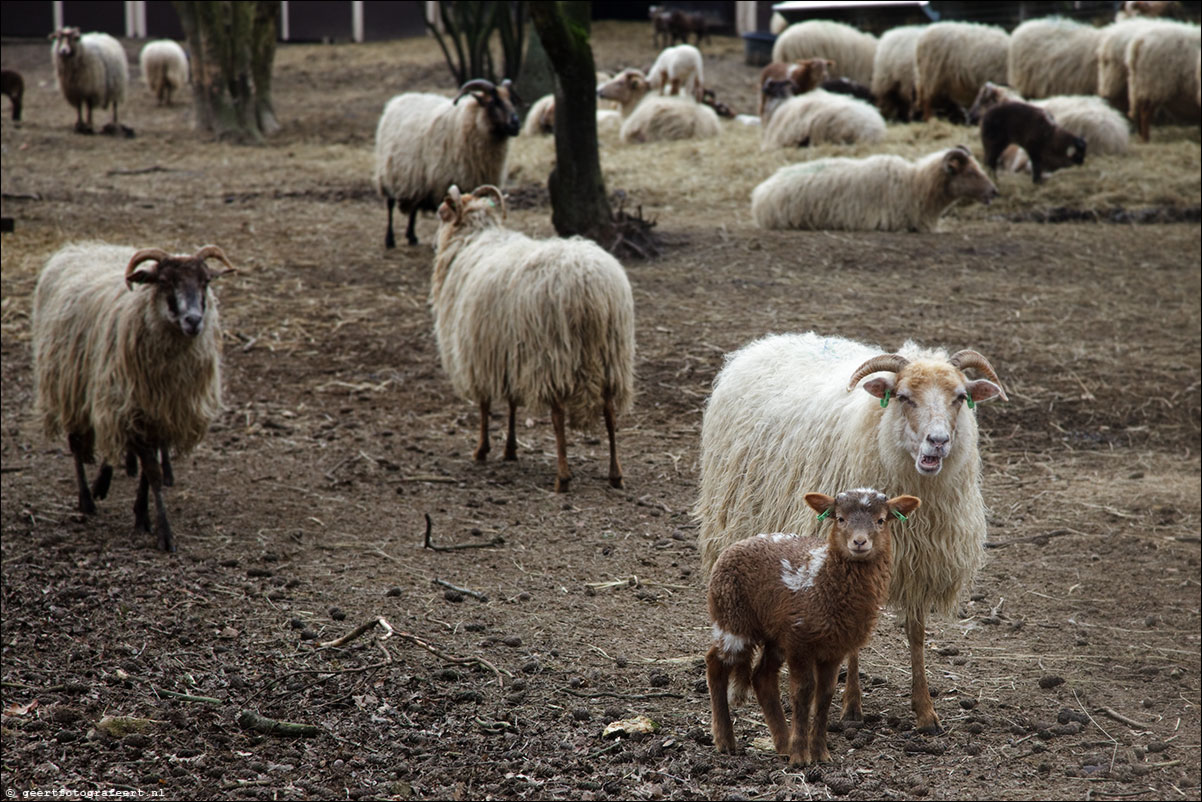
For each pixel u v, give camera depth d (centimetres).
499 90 1434
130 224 1722
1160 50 2072
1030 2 3194
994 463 970
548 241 874
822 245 1595
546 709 559
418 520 825
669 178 2033
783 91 2295
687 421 1048
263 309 1322
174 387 755
